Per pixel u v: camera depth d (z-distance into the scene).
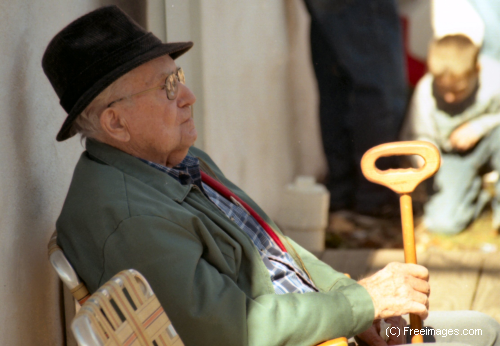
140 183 3.94
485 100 11.91
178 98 4.31
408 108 13.77
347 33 13.40
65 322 4.93
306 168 15.23
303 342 3.71
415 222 13.10
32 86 4.38
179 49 4.25
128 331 2.89
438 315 4.71
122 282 3.00
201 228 3.82
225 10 10.48
